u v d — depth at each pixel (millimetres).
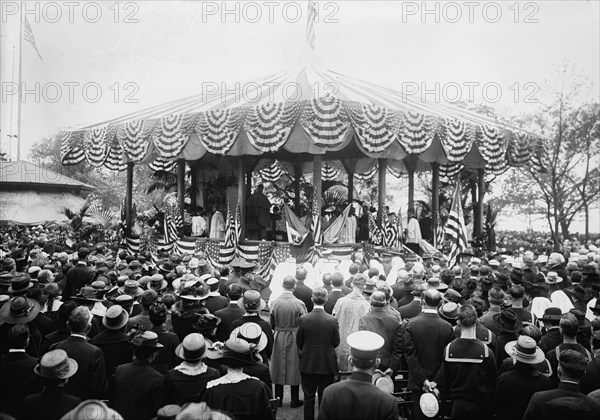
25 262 12172
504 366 6102
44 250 15352
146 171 40594
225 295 9500
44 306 7949
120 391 5168
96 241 22906
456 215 14875
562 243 26000
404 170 24875
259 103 16469
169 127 17438
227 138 16312
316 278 13383
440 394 6434
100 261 10438
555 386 6238
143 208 37438
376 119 15602
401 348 7000
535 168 20453
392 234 17156
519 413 5488
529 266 11594
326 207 23359
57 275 10148
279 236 21156
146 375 5207
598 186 27203
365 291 8773
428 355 6535
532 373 5566
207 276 9000
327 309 8914
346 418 4480
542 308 9164
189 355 5164
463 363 5879
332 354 7172
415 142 16234
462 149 17203
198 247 18125
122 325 6238
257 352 5633
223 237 18734
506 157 19125
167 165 24000
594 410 4566
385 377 5996
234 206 20234
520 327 6738
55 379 4602
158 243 19781
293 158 23859
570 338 6129
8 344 5281
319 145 15203
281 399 8305
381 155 16500
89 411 3977
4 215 30562
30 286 7539
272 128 15578
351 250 15797
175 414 3932
